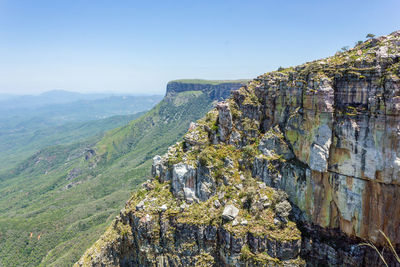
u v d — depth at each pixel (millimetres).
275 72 52688
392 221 34438
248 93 55344
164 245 47594
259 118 53062
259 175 48688
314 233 42312
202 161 50156
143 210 50406
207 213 46250
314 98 39562
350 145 36250
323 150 38656
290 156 46125
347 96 36875
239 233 41562
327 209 40625
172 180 52906
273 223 42062
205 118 59500
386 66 34156
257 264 40281
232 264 42094
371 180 35000
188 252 45281
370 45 40375
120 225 55500
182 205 48594
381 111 33312
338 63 39281
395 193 33625
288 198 45250
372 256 36719
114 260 54531
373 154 34156
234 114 54844
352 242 38938
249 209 44688
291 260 40094
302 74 43844
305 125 42250
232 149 53062
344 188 37781
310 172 41844
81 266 56969
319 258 41375
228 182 49000
